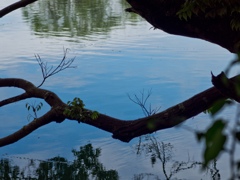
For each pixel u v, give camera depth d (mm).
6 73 15164
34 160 9555
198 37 3082
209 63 15578
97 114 3814
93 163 9203
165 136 10211
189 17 2883
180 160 9016
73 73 15203
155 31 19969
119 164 9125
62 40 18891
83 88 14008
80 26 21125
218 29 2939
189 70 15070
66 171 8969
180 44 17875
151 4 2992
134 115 12148
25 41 18750
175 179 8227
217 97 3352
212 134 737
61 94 13586
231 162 781
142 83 14266
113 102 13031
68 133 11016
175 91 13523
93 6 25297
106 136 10688
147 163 9031
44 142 10500
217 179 7895
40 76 14938
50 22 22016
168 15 2986
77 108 3889
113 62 16172
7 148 10156
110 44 18125
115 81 14516
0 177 8711
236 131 796
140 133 3621
